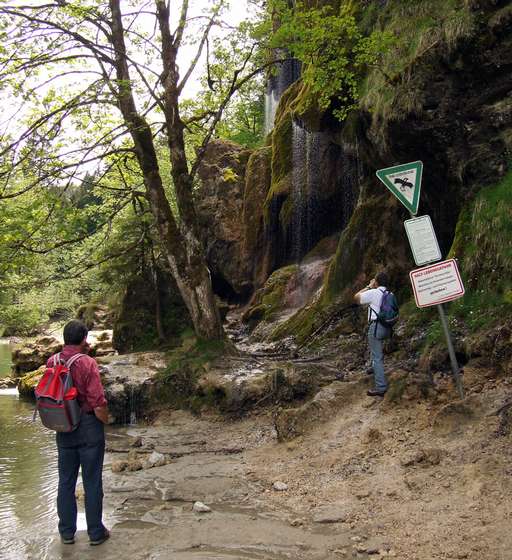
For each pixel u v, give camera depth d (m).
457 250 8.54
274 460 7.00
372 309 7.61
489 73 8.66
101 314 25.67
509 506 4.60
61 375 4.87
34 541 5.03
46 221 10.88
